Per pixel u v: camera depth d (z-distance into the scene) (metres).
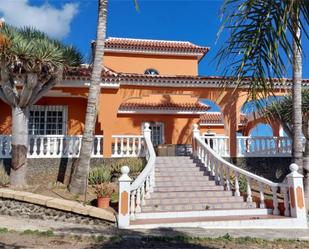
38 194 11.64
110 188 11.84
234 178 13.97
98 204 11.23
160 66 24.94
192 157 16.58
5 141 14.77
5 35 11.73
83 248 7.25
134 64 24.62
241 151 17.06
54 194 12.12
